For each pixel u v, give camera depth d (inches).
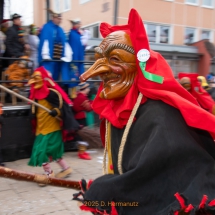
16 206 129.3
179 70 413.1
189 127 53.8
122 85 57.8
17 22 213.5
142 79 55.7
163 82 55.2
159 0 450.3
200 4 494.3
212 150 57.7
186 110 51.2
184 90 56.7
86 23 443.8
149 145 49.9
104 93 59.5
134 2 424.5
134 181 49.7
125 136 56.1
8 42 209.3
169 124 51.4
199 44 427.2
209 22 510.9
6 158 189.8
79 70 223.1
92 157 206.7
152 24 451.5
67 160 198.7
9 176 60.5
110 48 57.7
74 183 65.1
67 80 213.5
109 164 64.1
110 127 63.9
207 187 48.3
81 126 185.9
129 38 58.4
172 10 465.7
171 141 49.6
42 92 156.9
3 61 227.3
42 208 127.5
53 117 157.1
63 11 484.7
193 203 45.6
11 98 226.2
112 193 50.2
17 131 193.3
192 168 49.6
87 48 274.1
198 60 428.1
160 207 49.1
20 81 193.5
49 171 161.3
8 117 189.3
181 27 477.7
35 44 227.5
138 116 56.1
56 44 208.4
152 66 56.4
